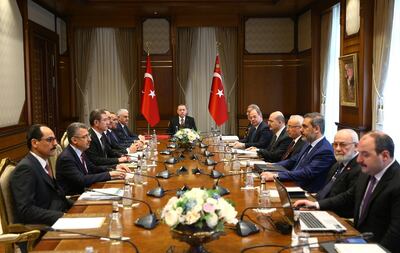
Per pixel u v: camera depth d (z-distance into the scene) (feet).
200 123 30.96
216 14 30.22
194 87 30.89
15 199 9.68
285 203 7.83
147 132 30.71
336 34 24.39
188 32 30.63
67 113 30.55
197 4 27.14
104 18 30.12
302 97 29.71
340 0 22.58
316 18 26.84
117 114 26.45
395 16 17.79
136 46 30.42
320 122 13.33
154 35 30.48
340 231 7.76
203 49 30.71
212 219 6.16
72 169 12.49
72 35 30.22
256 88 30.89
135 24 30.25
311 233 7.73
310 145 13.65
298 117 16.05
